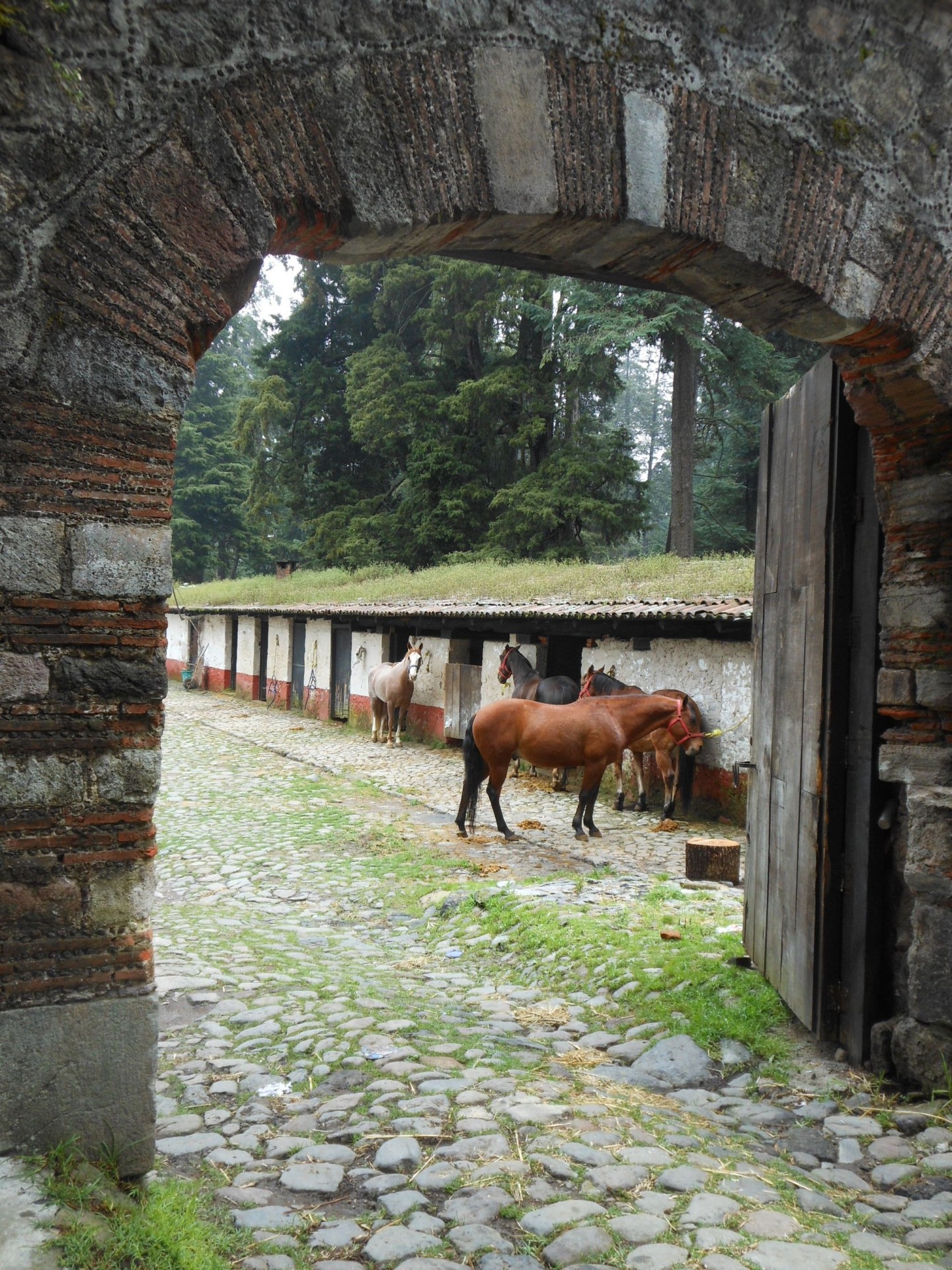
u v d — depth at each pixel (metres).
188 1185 3.30
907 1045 4.42
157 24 2.95
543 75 3.56
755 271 4.08
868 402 4.51
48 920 2.97
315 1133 3.83
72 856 2.99
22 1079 2.93
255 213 3.11
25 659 2.91
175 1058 4.70
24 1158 2.90
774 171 4.01
